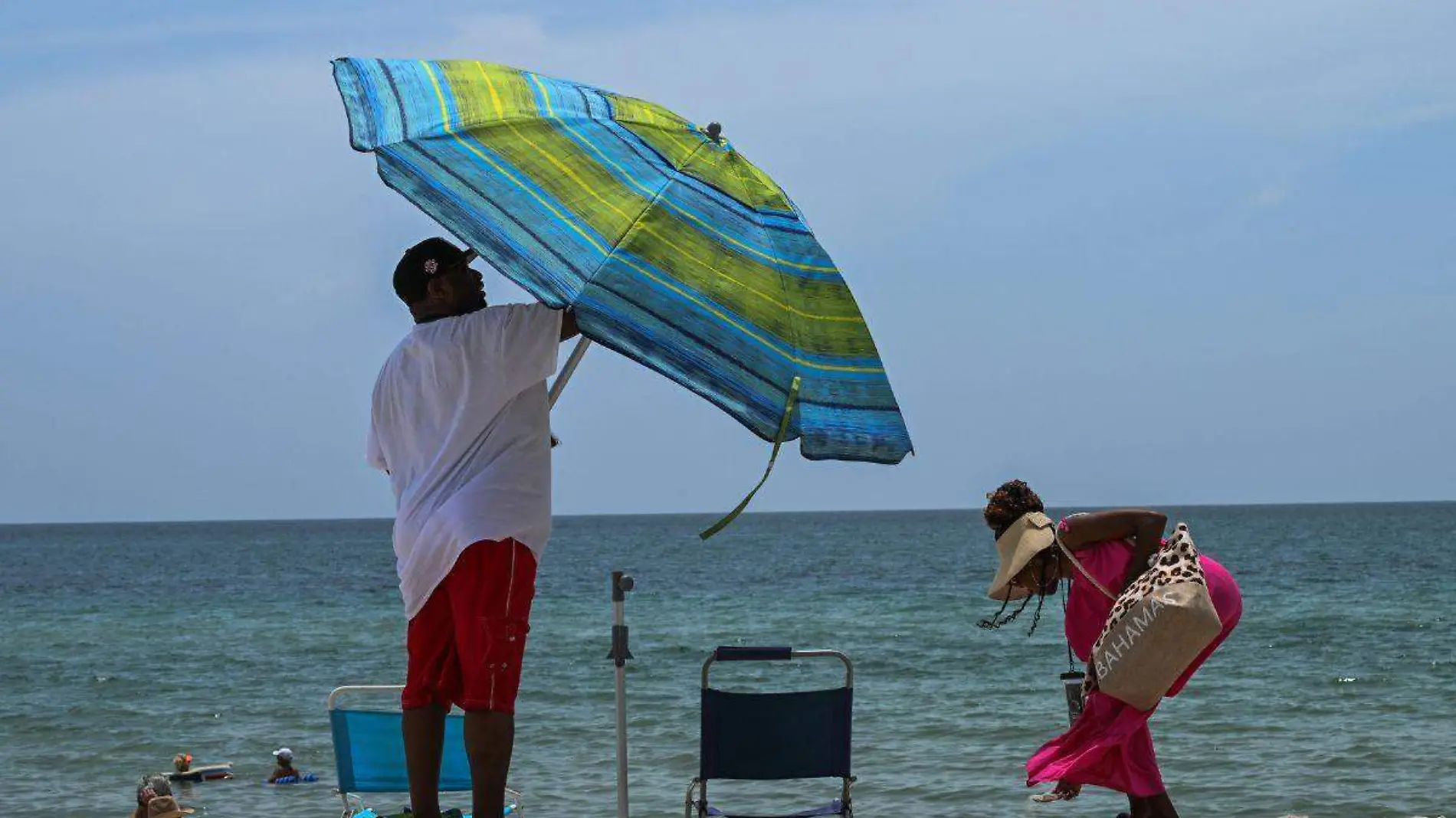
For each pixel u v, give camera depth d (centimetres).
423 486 639
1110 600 824
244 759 2753
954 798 2114
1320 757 2384
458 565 627
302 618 6900
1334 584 8031
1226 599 796
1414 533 18875
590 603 7606
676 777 2362
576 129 630
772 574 10725
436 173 582
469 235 565
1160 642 761
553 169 604
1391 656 4116
